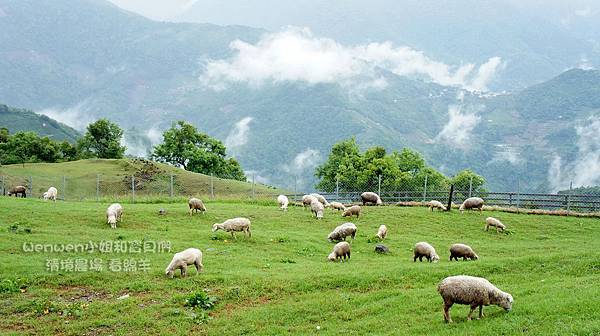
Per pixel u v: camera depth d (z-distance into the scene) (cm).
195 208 4169
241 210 4484
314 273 2455
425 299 2012
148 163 10062
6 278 2270
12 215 3594
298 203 5294
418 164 10319
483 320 1691
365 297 2109
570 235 4200
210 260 2741
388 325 1770
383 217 4525
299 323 1886
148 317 1933
